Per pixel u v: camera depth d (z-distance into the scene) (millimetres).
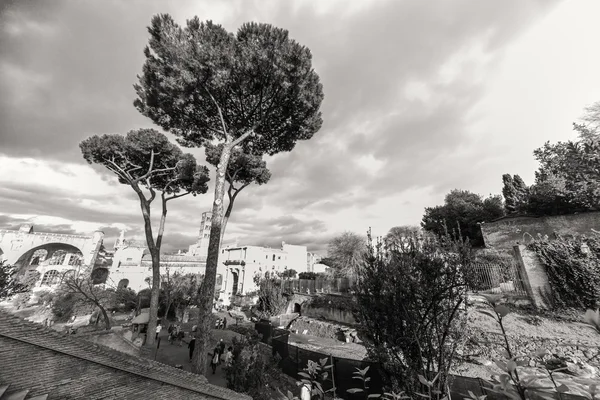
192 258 50500
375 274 6102
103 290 27781
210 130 13969
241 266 50469
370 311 5984
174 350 15484
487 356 9617
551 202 21875
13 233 40719
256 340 11703
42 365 4039
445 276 5449
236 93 11914
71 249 47125
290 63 10664
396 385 5379
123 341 10008
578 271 10742
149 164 19359
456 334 5480
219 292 51250
